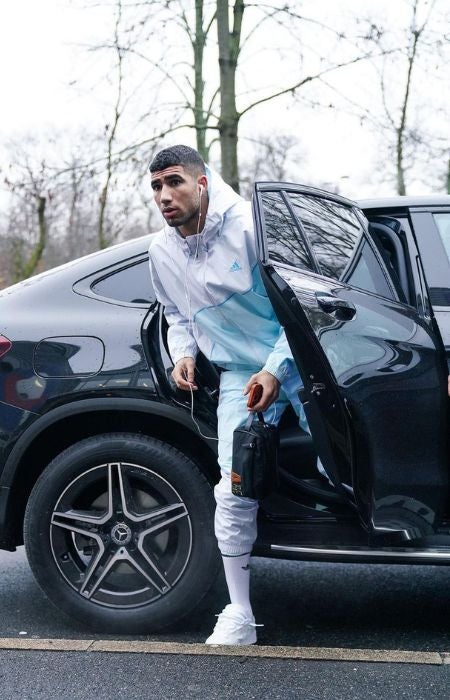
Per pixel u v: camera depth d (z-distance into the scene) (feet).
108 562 9.93
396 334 9.03
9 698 8.15
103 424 10.12
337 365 8.50
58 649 9.25
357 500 8.68
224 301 9.33
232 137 29.71
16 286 10.79
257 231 8.64
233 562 9.41
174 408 9.73
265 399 8.90
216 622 10.45
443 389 9.02
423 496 8.86
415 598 11.72
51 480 9.88
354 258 9.57
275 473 8.99
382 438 8.71
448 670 8.63
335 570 13.30
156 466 9.75
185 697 8.11
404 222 10.41
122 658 9.02
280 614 11.01
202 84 33.12
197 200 9.11
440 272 9.96
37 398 9.89
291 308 8.33
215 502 9.79
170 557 9.96
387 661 8.82
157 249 9.57
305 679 8.46
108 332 10.05
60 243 68.28
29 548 9.95
